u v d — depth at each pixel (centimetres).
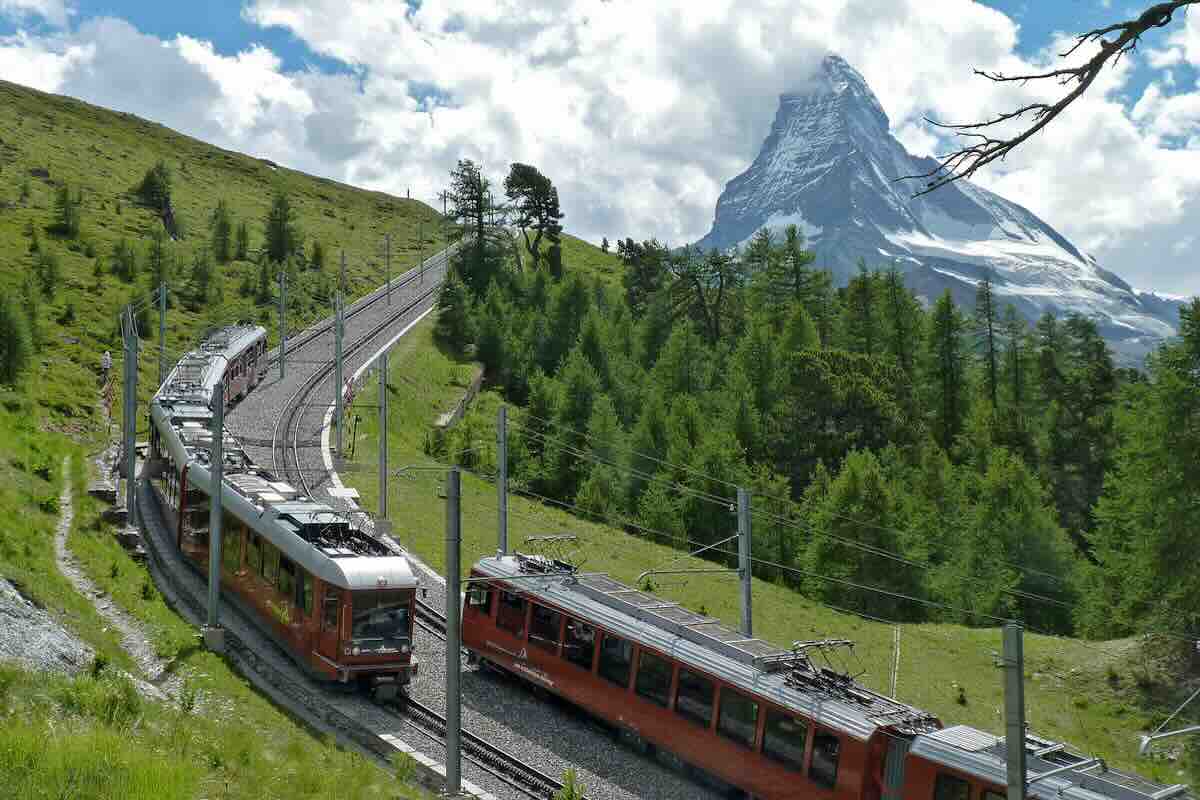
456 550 2139
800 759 2355
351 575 2772
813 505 6309
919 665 4250
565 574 3084
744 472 6625
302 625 2872
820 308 12088
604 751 2708
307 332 10556
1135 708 3919
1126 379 10494
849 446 7594
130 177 16475
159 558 3725
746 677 2508
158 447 4594
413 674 3075
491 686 3086
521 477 7019
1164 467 4509
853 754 2262
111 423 6175
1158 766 3584
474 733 2702
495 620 3142
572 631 2906
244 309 10644
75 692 1819
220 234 13262
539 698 3033
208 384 5634
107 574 3038
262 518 3192
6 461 3919
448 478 2141
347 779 1983
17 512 3269
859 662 4206
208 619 2928
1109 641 4484
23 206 12494
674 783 2564
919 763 2195
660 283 14362
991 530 6141
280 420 6681
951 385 10394
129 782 1445
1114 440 9131
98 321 8562
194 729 1916
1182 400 4547
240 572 3275
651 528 6097
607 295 13888
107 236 12181
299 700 2692
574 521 5919
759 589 5134
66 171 15325
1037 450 9325
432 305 12925
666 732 2630
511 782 2409
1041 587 5762
